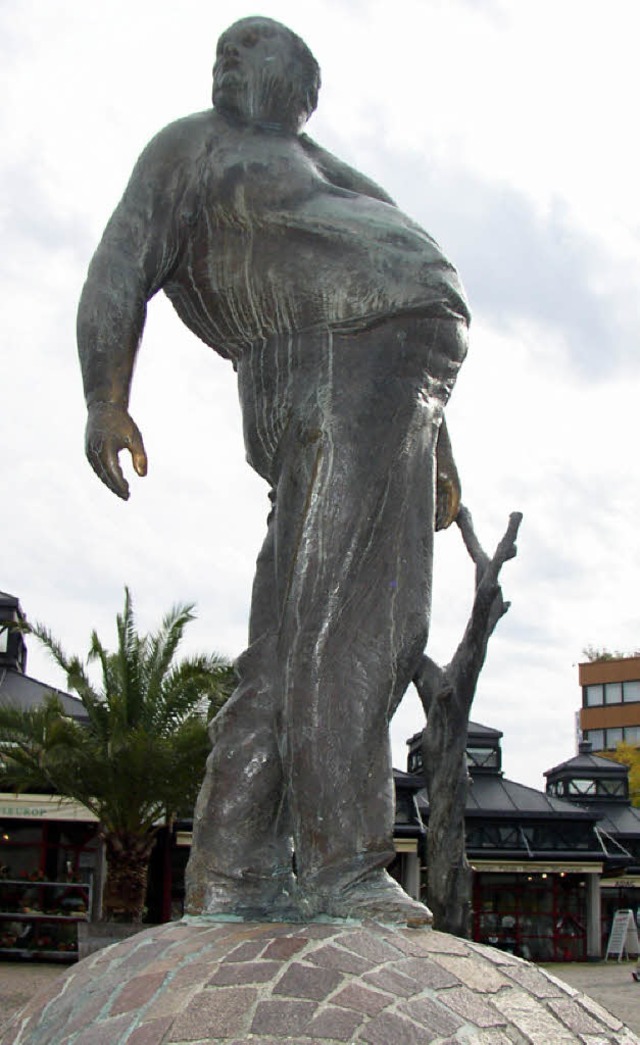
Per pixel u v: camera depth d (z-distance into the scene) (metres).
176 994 2.64
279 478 3.51
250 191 3.52
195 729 18.20
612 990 19.88
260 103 3.72
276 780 3.33
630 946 29.78
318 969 2.68
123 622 19.44
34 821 25.14
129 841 19.44
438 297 3.41
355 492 3.32
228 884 3.25
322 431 3.36
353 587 3.29
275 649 3.43
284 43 3.77
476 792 32.06
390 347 3.42
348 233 3.44
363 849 3.18
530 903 30.59
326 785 3.18
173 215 3.61
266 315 3.52
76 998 2.83
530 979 2.92
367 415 3.37
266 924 3.04
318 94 3.88
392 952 2.82
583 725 63.53
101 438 3.42
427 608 3.40
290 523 3.37
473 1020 2.61
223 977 2.67
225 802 3.31
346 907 3.09
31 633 19.42
